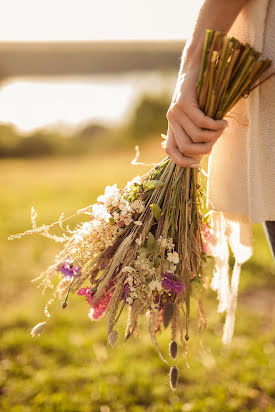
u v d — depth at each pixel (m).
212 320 2.97
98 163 12.37
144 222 1.18
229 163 1.18
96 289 1.15
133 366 2.49
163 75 17.34
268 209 1.13
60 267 1.20
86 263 1.21
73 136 16.64
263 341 2.71
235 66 1.01
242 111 1.13
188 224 1.19
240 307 3.20
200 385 2.34
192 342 2.70
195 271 1.21
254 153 1.10
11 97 21.36
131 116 16.22
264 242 4.34
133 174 9.31
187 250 1.18
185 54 1.08
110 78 24.00
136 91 17.59
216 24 1.04
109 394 2.27
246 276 3.62
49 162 14.03
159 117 15.83
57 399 2.22
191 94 1.03
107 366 2.50
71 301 3.34
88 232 1.18
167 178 1.16
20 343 2.75
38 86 23.50
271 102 1.08
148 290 1.11
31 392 2.31
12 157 15.90
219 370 2.45
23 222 5.66
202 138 1.04
